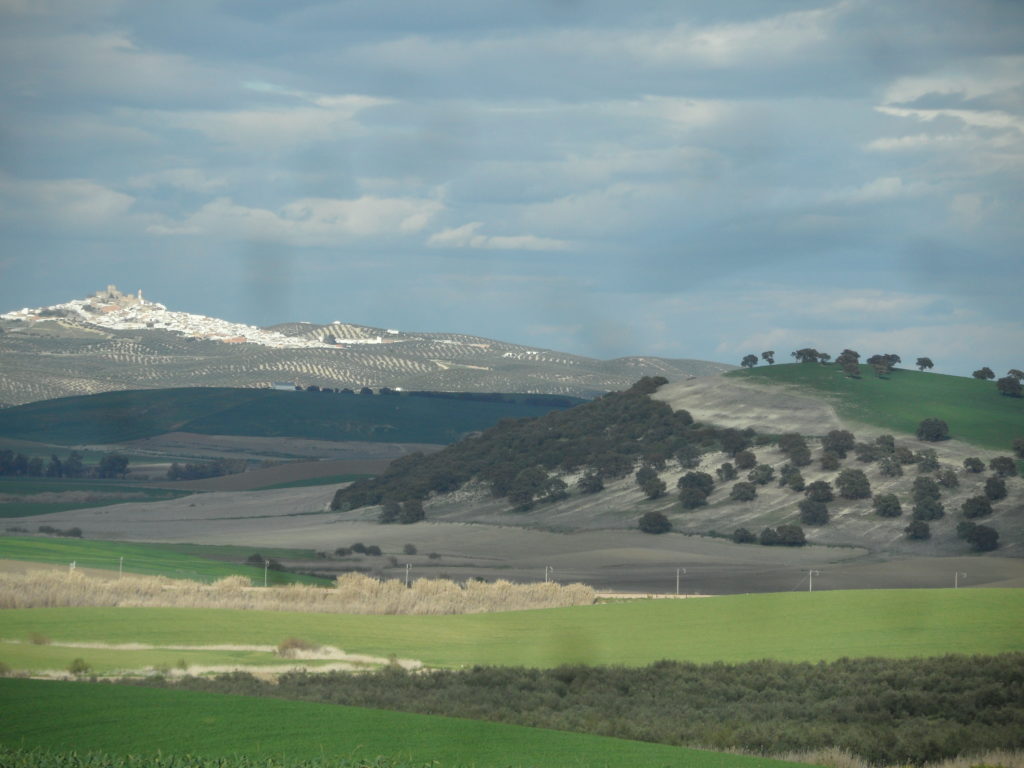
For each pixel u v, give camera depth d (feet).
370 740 362.74
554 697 524.52
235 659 634.43
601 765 338.13
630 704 520.01
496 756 345.72
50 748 337.52
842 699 513.45
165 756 306.14
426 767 322.75
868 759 396.16
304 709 412.98
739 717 479.41
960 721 466.70
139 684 518.78
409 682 561.02
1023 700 491.31
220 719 388.57
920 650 648.38
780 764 349.41
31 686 443.73
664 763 343.26
